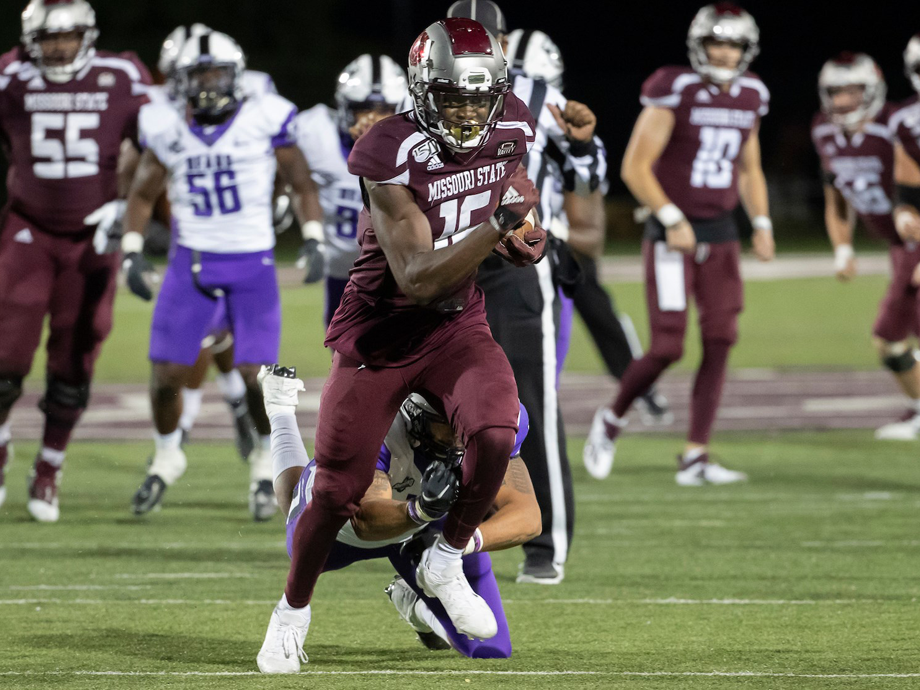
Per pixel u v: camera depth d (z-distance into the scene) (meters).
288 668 13.12
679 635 14.80
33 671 13.25
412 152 12.20
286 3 115.00
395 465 13.55
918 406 30.91
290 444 13.81
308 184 22.94
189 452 29.42
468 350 12.66
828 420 33.50
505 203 11.30
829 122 31.03
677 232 24.72
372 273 12.59
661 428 33.19
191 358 22.20
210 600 16.77
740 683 12.68
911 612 15.85
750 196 26.97
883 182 30.11
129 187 23.02
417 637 14.88
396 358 12.56
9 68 22.50
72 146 22.47
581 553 19.80
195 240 22.03
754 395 37.66
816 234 103.00
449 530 12.40
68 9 22.16
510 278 17.42
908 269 29.64
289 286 72.44
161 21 110.94
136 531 21.55
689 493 24.94
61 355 22.58
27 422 34.28
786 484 25.64
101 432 32.22
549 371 17.61
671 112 25.17
